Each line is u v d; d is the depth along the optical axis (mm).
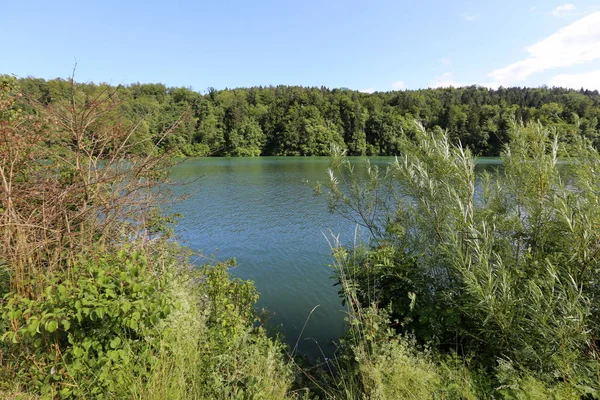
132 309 2592
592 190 2842
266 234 14539
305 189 29312
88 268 2678
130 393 2496
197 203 22484
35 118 3977
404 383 2736
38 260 3258
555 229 3078
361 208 4793
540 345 2668
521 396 2410
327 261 10945
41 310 2516
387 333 3250
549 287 2658
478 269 2877
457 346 3416
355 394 3068
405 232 4297
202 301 4328
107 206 4109
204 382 2873
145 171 4508
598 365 2398
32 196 3609
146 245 4477
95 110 4293
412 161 4152
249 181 35188
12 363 2762
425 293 3744
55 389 2494
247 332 3648
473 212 3496
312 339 5887
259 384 2889
